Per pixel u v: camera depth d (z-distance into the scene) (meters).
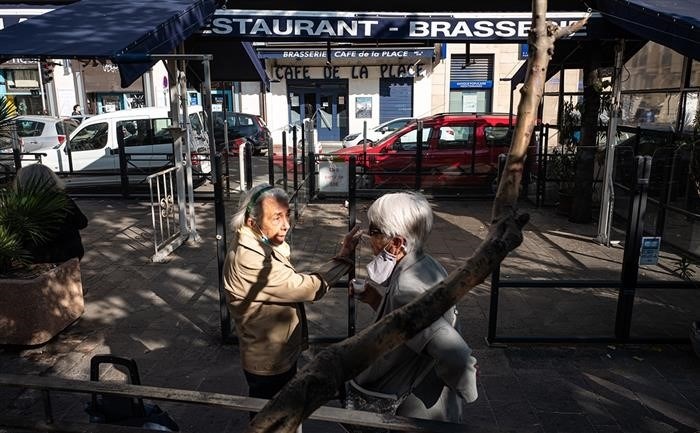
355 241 2.79
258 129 17.53
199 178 11.09
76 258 4.84
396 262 2.09
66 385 1.90
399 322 1.04
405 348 1.99
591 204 8.43
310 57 21.31
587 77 8.12
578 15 6.34
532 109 1.19
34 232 4.41
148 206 9.86
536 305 5.25
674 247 7.07
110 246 7.32
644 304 5.27
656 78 8.26
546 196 10.08
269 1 6.95
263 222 2.59
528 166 10.25
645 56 8.60
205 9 5.84
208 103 4.38
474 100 22.48
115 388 1.89
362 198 10.20
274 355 2.65
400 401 1.98
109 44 4.48
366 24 6.18
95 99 21.66
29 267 4.58
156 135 11.55
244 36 6.19
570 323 4.86
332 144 22.66
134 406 2.58
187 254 6.91
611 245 7.25
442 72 22.17
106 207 9.80
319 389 0.97
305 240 7.58
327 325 4.85
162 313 5.13
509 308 5.17
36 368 4.11
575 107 8.98
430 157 10.23
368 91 22.77
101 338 4.62
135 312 5.15
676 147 6.45
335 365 0.99
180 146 7.14
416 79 22.41
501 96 22.02
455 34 6.25
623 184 8.52
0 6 6.84
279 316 2.63
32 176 4.75
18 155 9.07
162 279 6.04
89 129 11.40
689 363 4.11
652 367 4.05
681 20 5.40
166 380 3.94
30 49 4.34
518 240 1.13
